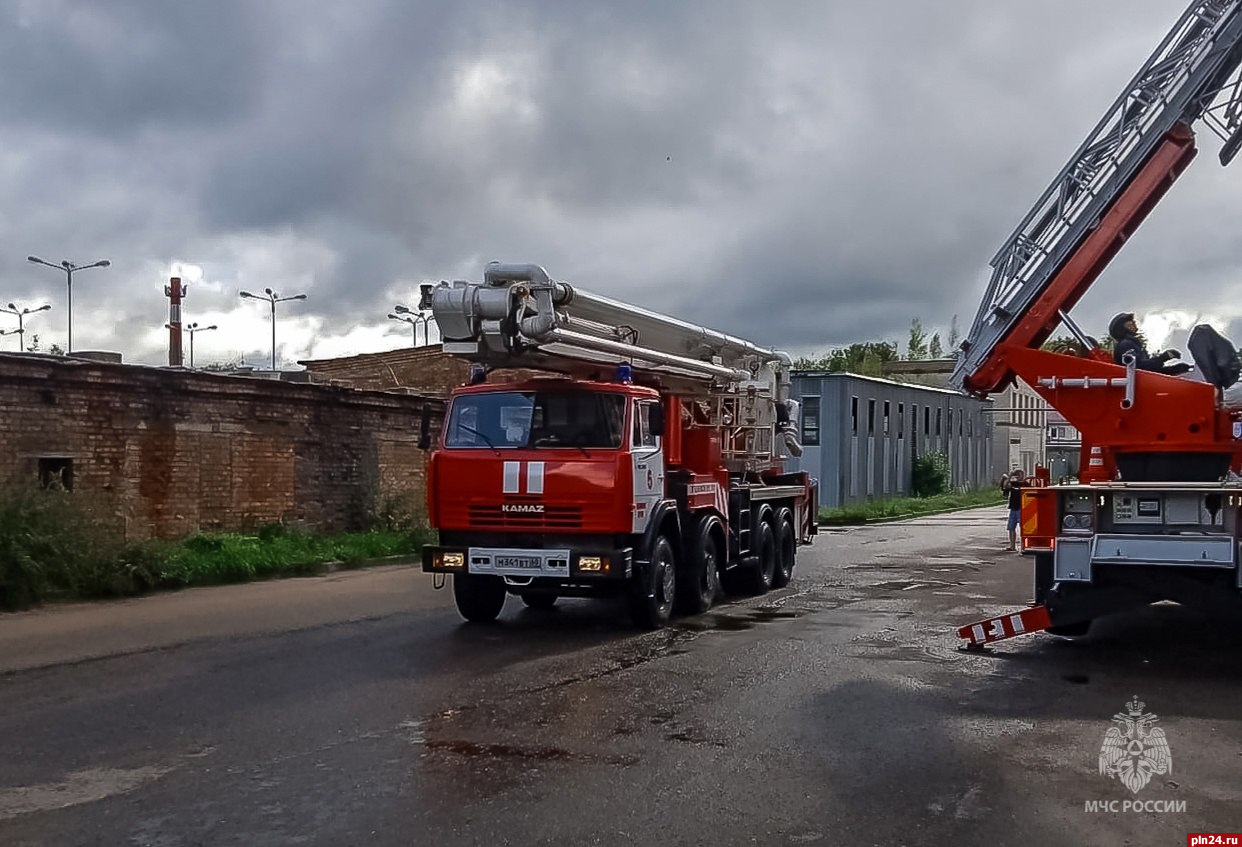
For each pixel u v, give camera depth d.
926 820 5.80
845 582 18.00
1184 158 10.66
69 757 6.91
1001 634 10.77
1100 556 9.95
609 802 6.07
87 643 11.12
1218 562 9.62
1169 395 10.16
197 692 8.81
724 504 14.83
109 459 16.42
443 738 7.41
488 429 12.25
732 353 16.81
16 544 13.51
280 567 17.25
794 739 7.44
